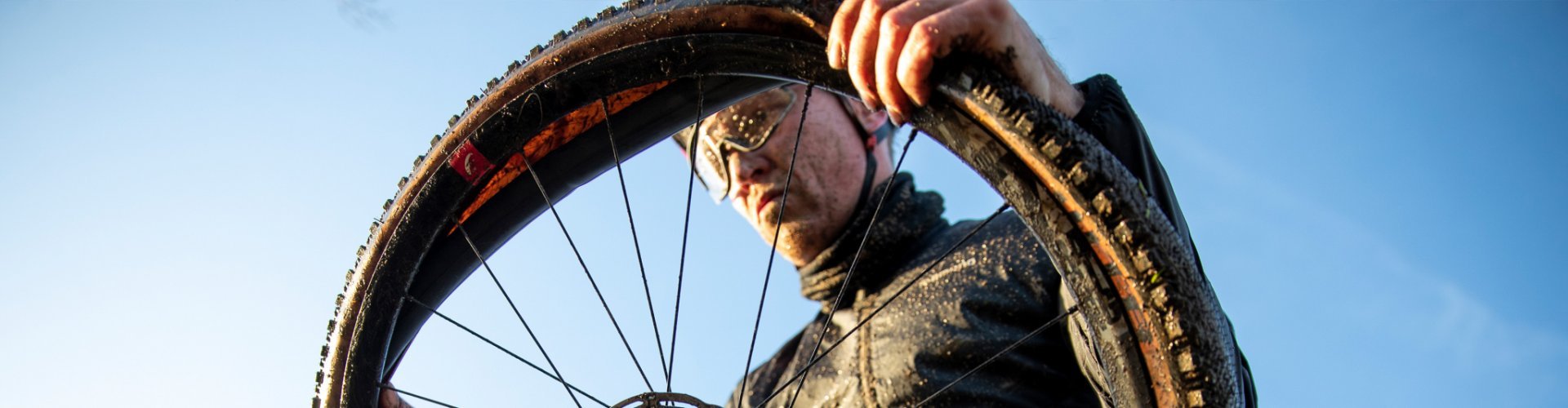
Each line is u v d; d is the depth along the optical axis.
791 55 1.47
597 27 1.60
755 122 2.48
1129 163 1.42
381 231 1.76
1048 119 1.28
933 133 1.36
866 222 2.32
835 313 2.28
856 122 2.50
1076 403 1.94
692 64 1.55
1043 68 1.37
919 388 1.96
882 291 2.21
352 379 1.76
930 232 2.33
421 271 1.79
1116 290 1.30
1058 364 1.96
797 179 2.42
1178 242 1.29
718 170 2.55
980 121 1.31
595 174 1.77
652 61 1.57
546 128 1.68
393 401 1.88
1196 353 1.27
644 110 1.69
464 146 1.69
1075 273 1.32
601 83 1.61
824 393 2.10
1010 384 1.94
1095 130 1.42
